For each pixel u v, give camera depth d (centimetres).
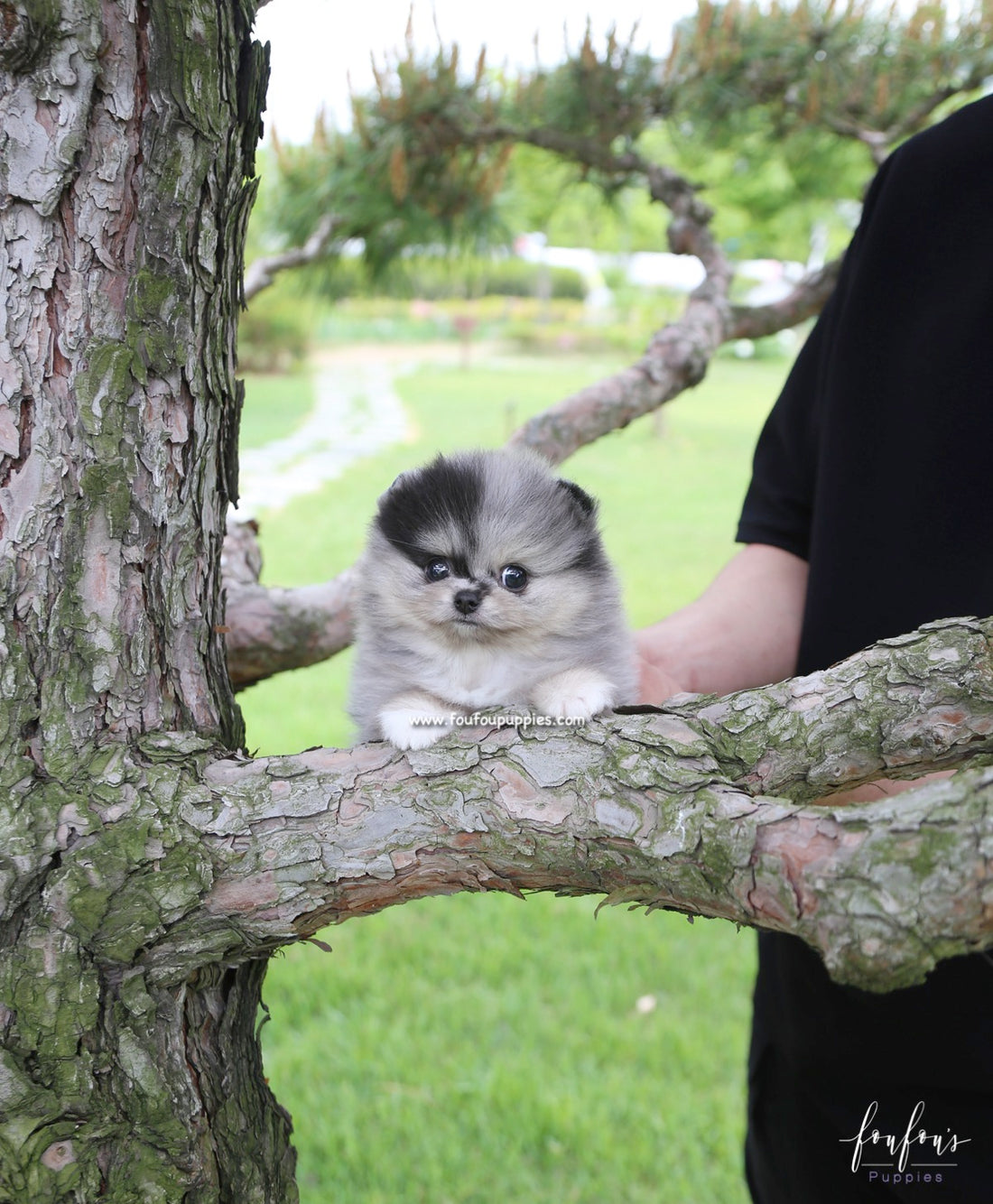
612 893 66
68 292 67
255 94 70
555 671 79
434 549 81
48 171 66
